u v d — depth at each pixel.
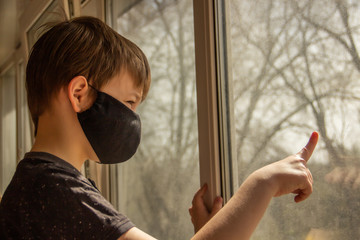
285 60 0.81
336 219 0.71
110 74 0.76
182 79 1.15
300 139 0.78
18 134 3.10
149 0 1.31
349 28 0.69
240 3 0.92
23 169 0.67
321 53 0.74
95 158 0.80
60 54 0.74
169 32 1.21
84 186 0.66
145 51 1.35
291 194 0.79
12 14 2.72
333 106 0.72
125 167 1.45
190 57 1.11
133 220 1.40
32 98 0.77
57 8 1.77
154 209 1.28
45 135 0.74
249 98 0.90
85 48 0.74
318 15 0.75
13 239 0.62
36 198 0.63
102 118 0.74
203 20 0.92
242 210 0.59
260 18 0.87
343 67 0.70
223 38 0.96
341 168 0.71
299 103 0.78
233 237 0.57
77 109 0.73
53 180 0.64
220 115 0.92
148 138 1.33
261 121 0.87
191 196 1.10
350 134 0.69
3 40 3.28
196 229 0.89
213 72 0.91
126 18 1.46
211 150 0.91
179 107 1.17
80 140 0.76
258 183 0.62
